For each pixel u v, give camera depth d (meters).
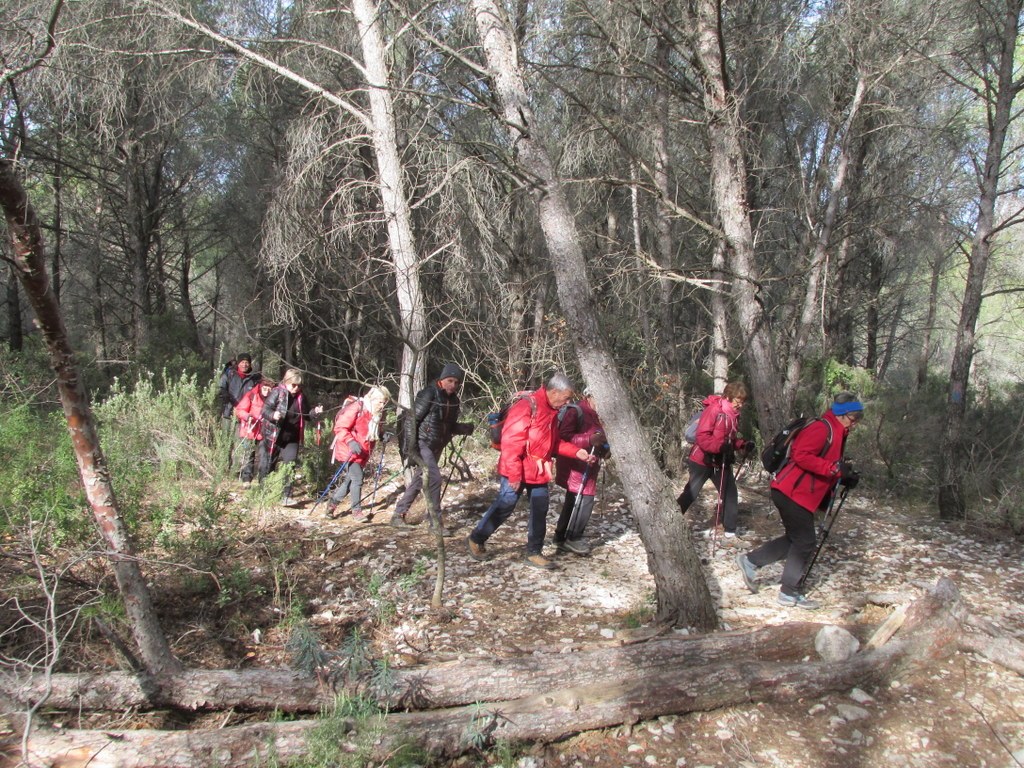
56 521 4.76
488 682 3.83
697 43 7.52
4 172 2.54
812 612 5.49
